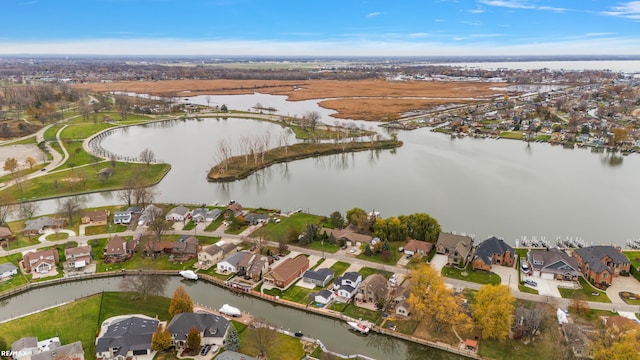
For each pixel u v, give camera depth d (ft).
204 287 415.64
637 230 533.55
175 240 497.46
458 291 385.09
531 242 490.90
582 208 608.60
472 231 531.50
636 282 396.78
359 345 330.95
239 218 535.19
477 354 307.99
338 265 438.40
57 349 297.94
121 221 541.34
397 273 422.00
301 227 529.04
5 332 331.98
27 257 433.48
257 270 416.46
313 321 360.07
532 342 316.81
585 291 383.04
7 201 573.33
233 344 308.19
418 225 486.79
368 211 593.83
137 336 314.14
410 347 327.88
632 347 270.87
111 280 425.69
